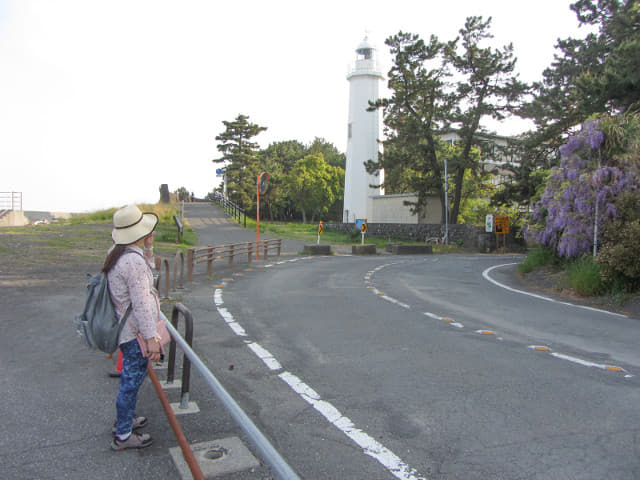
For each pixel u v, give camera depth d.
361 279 15.53
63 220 33.16
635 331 8.25
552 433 4.01
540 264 17.70
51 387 4.82
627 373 5.72
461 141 41.47
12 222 43.56
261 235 34.28
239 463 3.40
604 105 20.61
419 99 41.22
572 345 7.14
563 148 14.62
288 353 6.41
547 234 16.19
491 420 4.27
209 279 14.27
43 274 12.11
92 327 3.47
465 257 30.31
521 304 11.16
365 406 4.58
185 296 10.88
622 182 13.11
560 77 30.66
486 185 45.31
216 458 3.48
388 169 42.31
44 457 3.42
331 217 94.31
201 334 7.37
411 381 5.34
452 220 41.75
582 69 28.55
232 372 5.55
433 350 6.71
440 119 38.41
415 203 42.38
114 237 3.54
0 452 3.46
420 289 13.42
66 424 3.99
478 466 3.45
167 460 3.45
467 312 9.89
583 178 13.63
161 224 31.88
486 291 13.43
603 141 13.87
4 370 5.24
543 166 34.06
